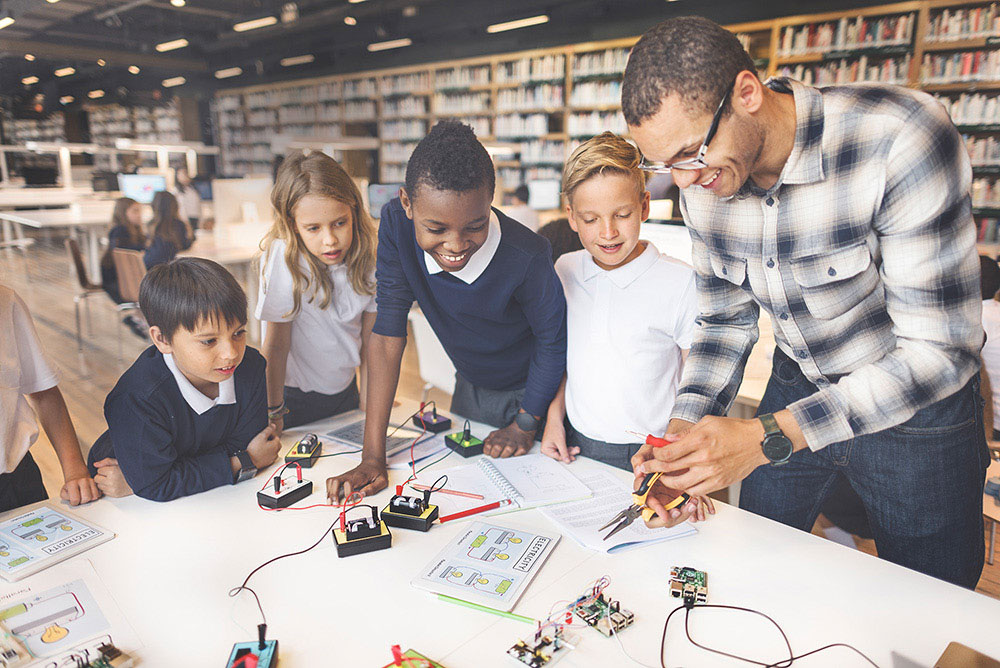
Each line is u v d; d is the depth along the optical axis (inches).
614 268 60.1
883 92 40.2
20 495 57.0
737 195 45.6
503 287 54.9
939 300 40.6
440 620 38.2
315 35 462.3
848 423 41.0
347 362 73.5
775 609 39.0
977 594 40.3
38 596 39.9
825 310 46.4
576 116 327.3
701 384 52.0
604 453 61.4
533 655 34.8
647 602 39.7
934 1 218.4
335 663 34.8
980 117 217.2
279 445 58.2
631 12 310.2
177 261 49.9
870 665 34.7
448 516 49.1
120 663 34.2
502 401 67.3
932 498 48.6
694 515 46.1
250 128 560.7
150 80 651.5
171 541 46.0
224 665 34.7
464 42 398.0
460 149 43.7
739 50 36.2
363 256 68.3
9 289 53.0
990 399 75.9
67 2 413.7
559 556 44.5
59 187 405.4
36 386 54.7
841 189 41.4
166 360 52.2
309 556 44.3
